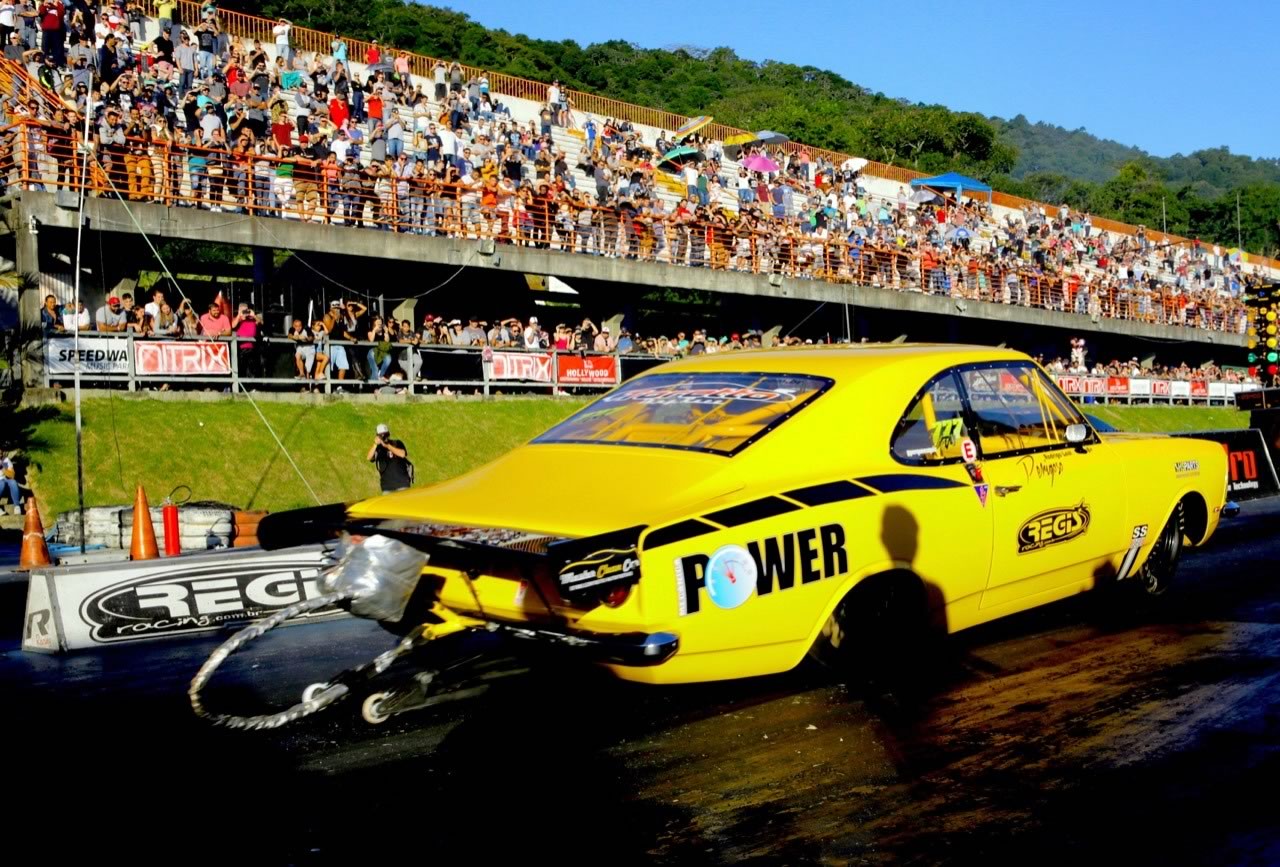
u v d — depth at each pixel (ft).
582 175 90.22
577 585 12.52
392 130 71.10
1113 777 12.94
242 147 61.82
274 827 11.60
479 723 14.82
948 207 126.00
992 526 17.19
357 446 57.41
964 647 18.85
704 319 101.60
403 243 67.56
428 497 15.23
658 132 108.27
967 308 106.01
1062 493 18.66
